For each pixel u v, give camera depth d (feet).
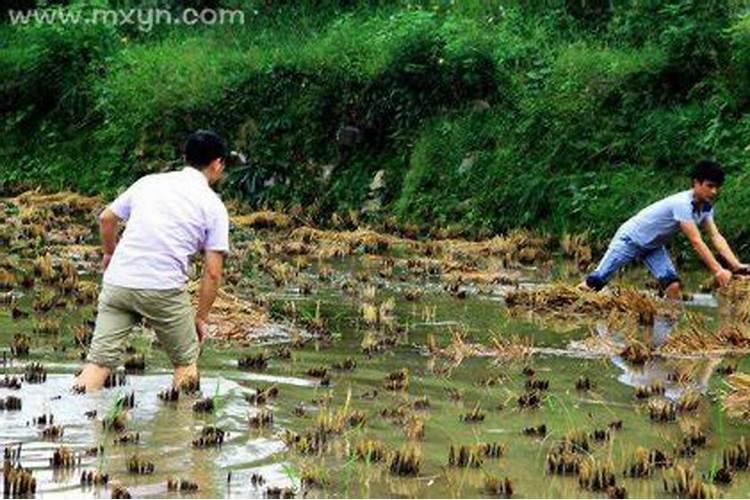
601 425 36.19
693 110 72.38
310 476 30.04
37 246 65.77
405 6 94.84
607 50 80.28
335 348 45.47
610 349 46.55
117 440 32.73
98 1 99.76
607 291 56.90
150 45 98.17
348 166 82.17
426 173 78.07
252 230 74.59
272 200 82.17
